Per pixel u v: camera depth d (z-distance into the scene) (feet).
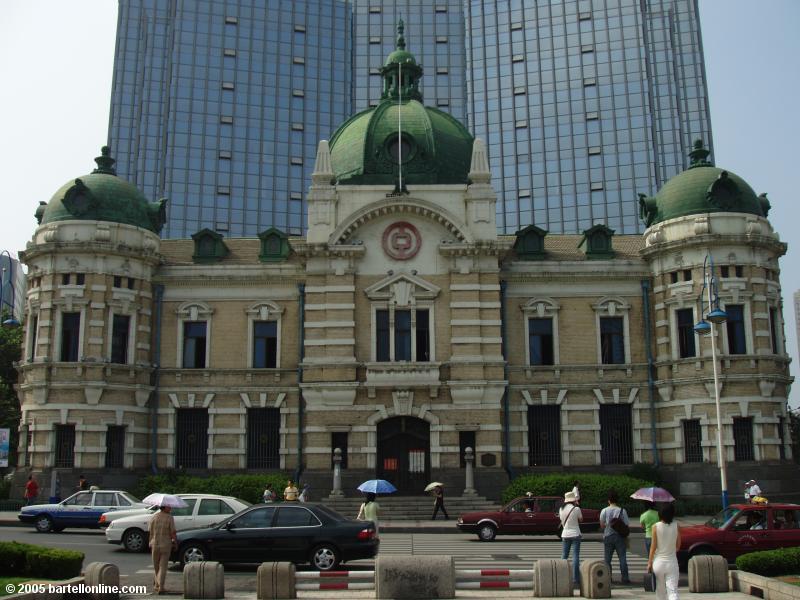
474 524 123.54
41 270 167.94
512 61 385.70
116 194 172.55
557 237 196.95
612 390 171.32
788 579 73.00
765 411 161.68
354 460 162.20
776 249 170.50
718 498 159.53
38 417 162.50
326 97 394.73
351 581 81.20
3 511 158.61
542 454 170.71
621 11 380.78
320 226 168.14
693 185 172.55
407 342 167.63
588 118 371.97
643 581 81.05
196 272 174.91
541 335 175.22
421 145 176.04
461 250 166.91
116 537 107.14
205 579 73.61
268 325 175.22
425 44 401.70
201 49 383.65
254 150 378.12
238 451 169.78
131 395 167.32
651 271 175.11
